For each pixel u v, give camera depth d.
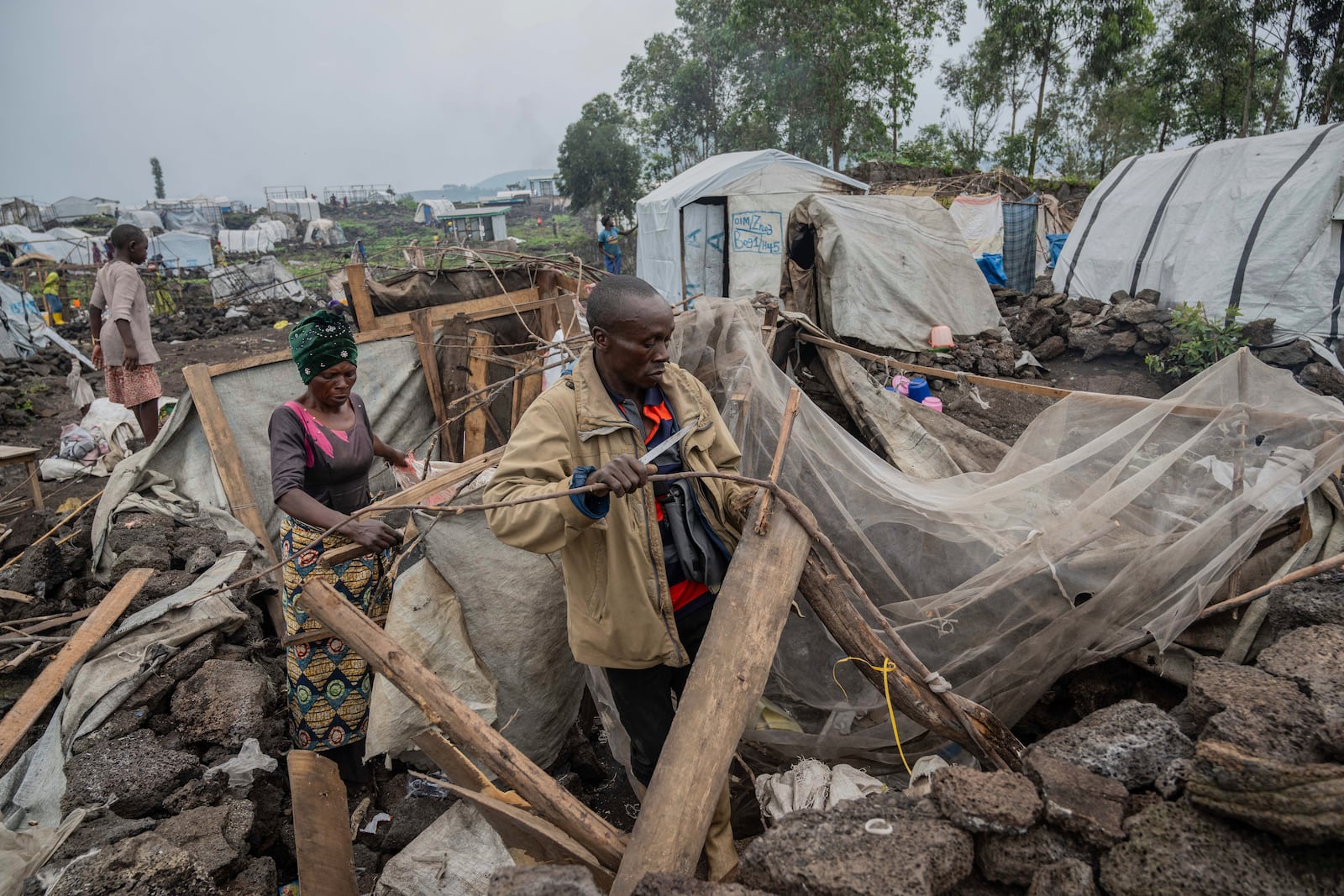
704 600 2.26
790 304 10.34
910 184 17.12
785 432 2.38
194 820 2.37
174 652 3.03
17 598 4.02
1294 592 2.20
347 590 2.82
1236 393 2.78
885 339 9.68
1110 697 2.61
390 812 2.95
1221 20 20.12
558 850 1.85
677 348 3.64
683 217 12.88
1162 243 10.26
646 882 1.53
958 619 2.72
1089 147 29.36
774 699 2.91
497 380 6.32
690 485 2.19
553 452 2.03
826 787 2.34
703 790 1.76
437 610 2.91
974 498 2.96
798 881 1.52
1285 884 1.40
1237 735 1.63
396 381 5.39
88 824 2.32
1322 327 8.49
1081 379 9.26
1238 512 2.44
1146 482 2.65
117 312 5.69
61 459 7.15
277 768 2.86
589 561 2.13
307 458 2.80
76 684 2.89
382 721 2.81
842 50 19.56
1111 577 2.57
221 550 3.97
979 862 1.67
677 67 32.41
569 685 3.22
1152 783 1.73
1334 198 8.57
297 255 47.47
